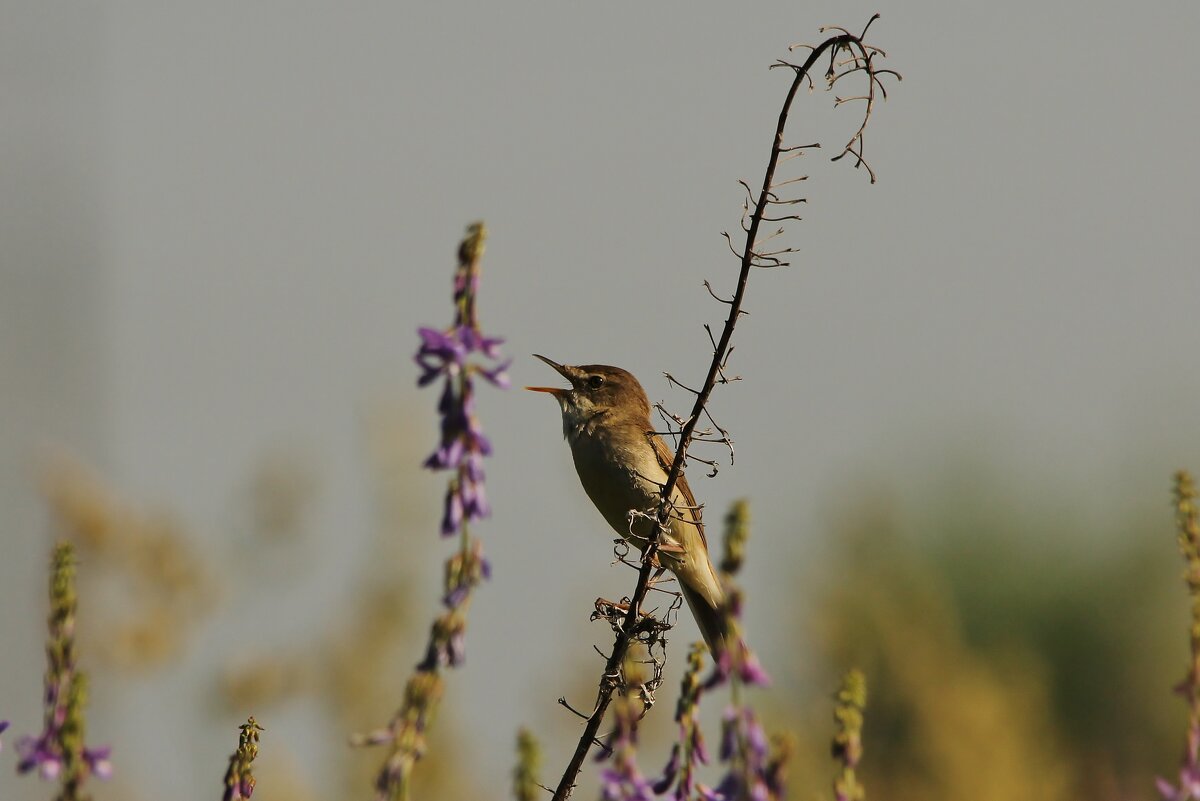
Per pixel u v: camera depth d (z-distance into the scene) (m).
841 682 5.61
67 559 5.11
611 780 5.19
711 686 5.21
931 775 16.81
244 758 5.92
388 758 4.80
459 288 5.25
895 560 19.42
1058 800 17.50
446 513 5.03
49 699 5.03
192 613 13.54
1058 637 22.09
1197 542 5.93
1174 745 21.00
